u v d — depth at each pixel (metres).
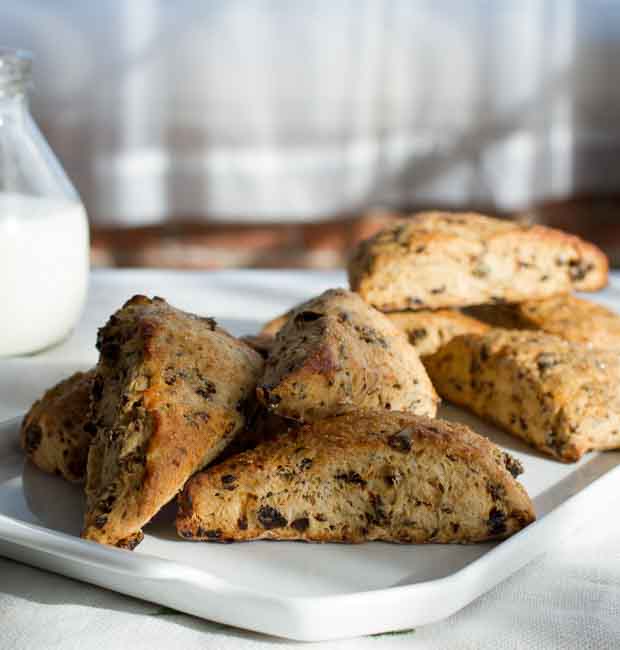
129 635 0.37
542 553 0.41
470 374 0.51
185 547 0.41
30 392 0.52
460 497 0.41
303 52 1.04
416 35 1.05
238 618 0.37
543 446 0.48
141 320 0.44
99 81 1.04
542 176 1.10
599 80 1.06
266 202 1.09
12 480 0.45
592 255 0.58
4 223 0.57
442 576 0.39
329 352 0.43
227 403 0.43
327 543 0.41
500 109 1.07
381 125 1.08
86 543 0.38
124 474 0.40
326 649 0.37
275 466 0.41
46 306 0.58
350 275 0.57
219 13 1.03
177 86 1.05
